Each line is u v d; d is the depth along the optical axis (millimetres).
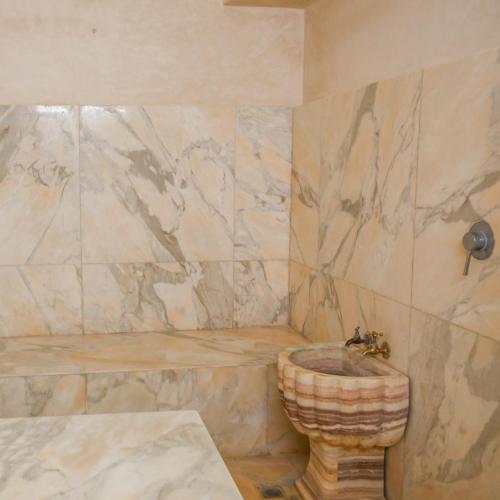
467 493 1915
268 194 3521
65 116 3248
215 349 3166
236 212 3494
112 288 3410
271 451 2998
